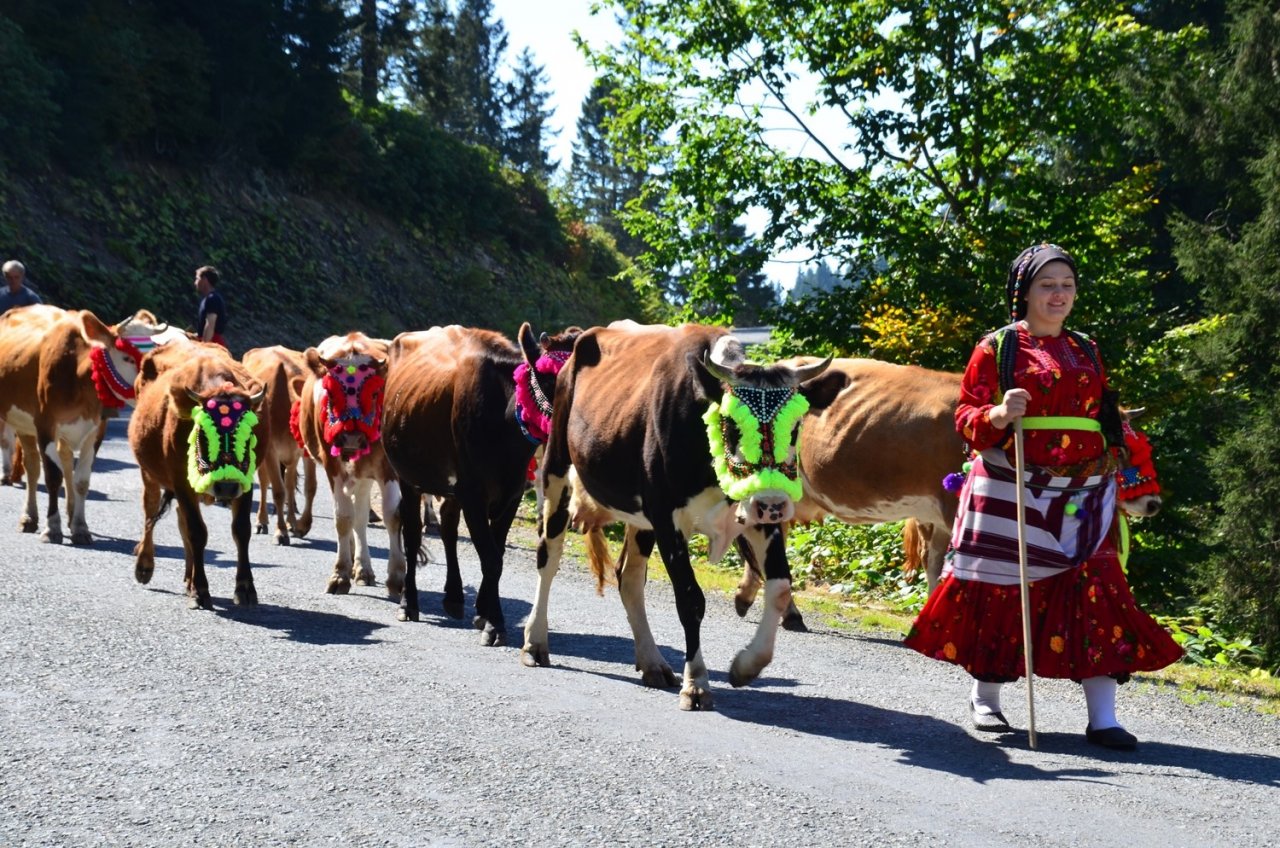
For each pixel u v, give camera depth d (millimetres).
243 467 7387
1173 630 10727
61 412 9664
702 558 12648
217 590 8289
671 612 8617
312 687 5793
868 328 15039
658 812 4223
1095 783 4688
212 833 3939
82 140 27906
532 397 7156
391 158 38344
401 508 7992
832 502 8672
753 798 4398
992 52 16797
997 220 15953
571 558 11086
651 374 6078
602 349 6645
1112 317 14977
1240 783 4773
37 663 5961
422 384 7816
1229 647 10164
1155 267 26875
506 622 7961
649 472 5918
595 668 6645
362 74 45344
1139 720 5855
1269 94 24078
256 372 11289
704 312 19156
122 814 4082
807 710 5832
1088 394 5043
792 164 17312
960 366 14547
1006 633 5172
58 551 9367
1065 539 5055
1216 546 18812
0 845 3775
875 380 8547
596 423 6316
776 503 5355
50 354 9648
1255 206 25297
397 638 7098
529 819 4125
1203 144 25359
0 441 12992
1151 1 27938
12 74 26156
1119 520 5199
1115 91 17047
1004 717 5570
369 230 36000
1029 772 4828
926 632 5344
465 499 7473
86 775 4453
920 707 5961
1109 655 5066
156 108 30719
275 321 29688
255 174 33188
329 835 3949
